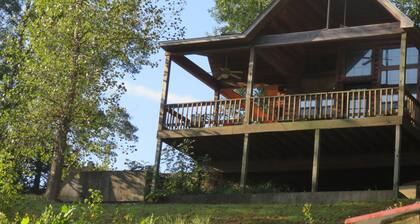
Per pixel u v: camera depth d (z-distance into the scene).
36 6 27.30
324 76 26.97
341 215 19.34
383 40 25.86
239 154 27.05
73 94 26.91
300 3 26.02
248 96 24.92
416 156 24.66
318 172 25.25
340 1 26.19
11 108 26.59
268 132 24.27
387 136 23.50
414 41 24.12
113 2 27.28
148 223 16.38
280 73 27.94
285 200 22.44
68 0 26.84
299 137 24.61
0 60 30.77
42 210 20.83
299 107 24.31
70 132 27.39
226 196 23.42
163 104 25.98
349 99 23.61
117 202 25.02
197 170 25.05
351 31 23.83
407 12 33.31
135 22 27.52
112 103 27.59
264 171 27.33
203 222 18.73
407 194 21.70
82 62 26.61
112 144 27.95
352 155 25.56
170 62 26.41
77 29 26.80
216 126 25.16
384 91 24.28
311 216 19.38
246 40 25.11
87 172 25.92
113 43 27.14
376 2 25.17
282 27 26.44
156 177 24.91
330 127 23.28
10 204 17.36
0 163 18.08
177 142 25.94
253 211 20.52
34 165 34.31
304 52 27.39
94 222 15.61
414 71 25.41
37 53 26.62
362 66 26.27
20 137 26.00
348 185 26.27
